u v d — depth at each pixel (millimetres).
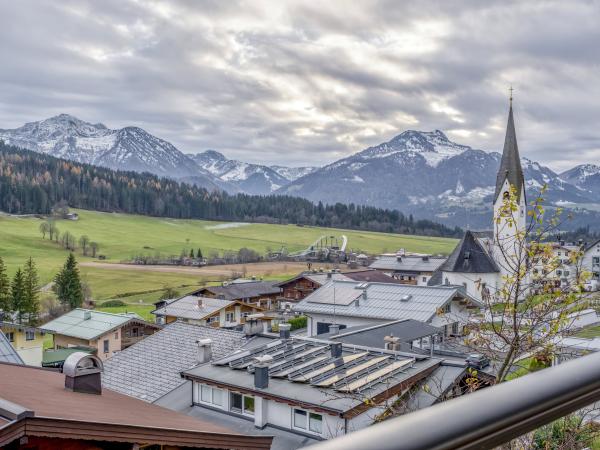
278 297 67250
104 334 45438
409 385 14305
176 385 20219
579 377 1312
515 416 1129
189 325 25250
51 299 66500
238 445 9094
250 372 16750
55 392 9336
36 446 7156
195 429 8867
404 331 24109
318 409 13703
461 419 1021
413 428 957
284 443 14367
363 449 872
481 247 58188
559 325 7562
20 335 38281
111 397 10375
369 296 35688
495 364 8789
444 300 33094
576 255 7535
